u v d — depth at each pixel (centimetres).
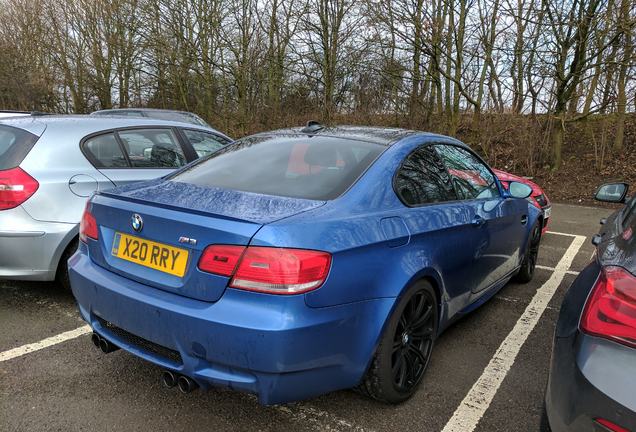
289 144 313
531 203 488
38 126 392
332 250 213
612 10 1131
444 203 311
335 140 308
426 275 271
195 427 246
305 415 259
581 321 180
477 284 349
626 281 170
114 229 250
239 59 1878
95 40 2392
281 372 200
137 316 226
